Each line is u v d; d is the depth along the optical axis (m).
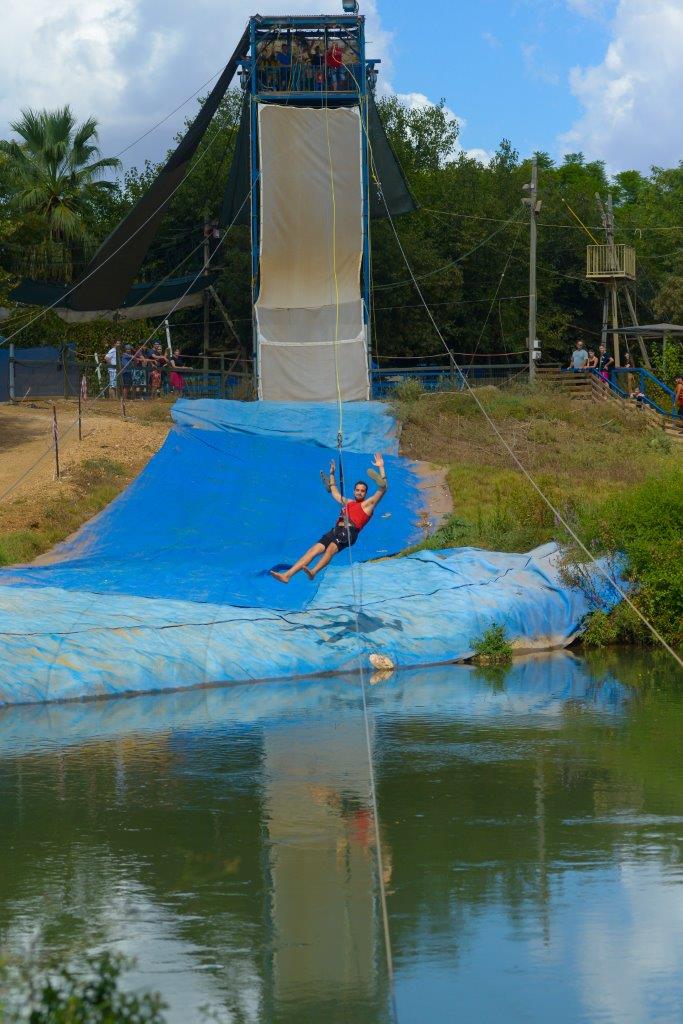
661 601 18.38
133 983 6.82
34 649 15.00
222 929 7.60
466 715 13.66
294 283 33.38
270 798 10.38
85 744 12.39
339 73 33.88
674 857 8.84
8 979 6.41
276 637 16.45
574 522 20.08
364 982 6.85
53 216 49.59
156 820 9.77
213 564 19.39
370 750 11.41
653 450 31.03
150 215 33.53
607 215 44.16
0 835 9.41
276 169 32.91
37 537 21.16
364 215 33.28
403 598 18.02
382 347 48.81
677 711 13.83
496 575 18.98
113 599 16.92
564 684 15.60
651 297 59.72
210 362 47.47
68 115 52.47
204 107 32.28
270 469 24.27
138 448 27.44
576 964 7.07
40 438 27.84
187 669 15.47
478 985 6.79
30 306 46.22
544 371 38.06
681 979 6.88
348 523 16.39
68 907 7.94
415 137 55.34
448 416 31.38
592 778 10.96
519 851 9.00
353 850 9.04
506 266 52.03
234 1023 6.36
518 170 58.44
